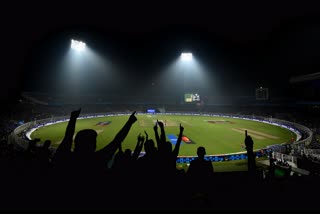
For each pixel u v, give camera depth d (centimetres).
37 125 3412
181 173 339
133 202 149
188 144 2339
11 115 3825
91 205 142
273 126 3744
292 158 1445
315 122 3716
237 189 204
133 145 2242
